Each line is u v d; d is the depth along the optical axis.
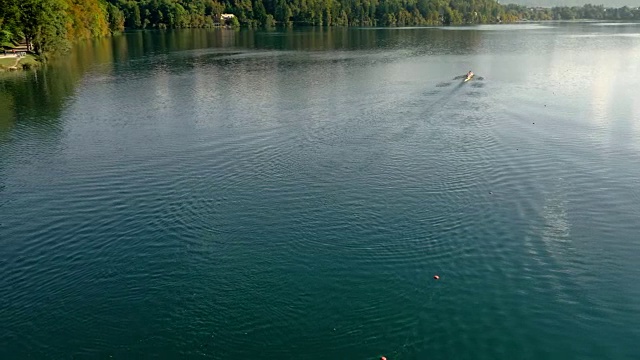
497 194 49.25
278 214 45.91
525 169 54.72
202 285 36.62
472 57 139.38
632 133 65.50
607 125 68.94
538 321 33.31
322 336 32.19
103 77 110.12
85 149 63.09
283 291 35.97
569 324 33.03
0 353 30.98
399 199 48.41
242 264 38.88
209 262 39.19
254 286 36.47
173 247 41.16
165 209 47.03
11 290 36.41
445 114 74.88
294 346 31.44
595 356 30.72
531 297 35.34
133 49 162.38
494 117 73.19
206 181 52.62
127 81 105.12
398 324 33.16
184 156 59.53
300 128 68.69
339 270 38.12
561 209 46.34
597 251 40.16
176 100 86.94
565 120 71.38
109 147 63.50
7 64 117.94
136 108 82.06
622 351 31.02
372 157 58.28
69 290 36.38
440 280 37.06
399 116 73.94
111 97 90.25
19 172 56.12
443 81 100.75
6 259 39.97
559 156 58.09
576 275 37.41
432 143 62.56
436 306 34.59
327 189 50.47
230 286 36.47
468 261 39.12
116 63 131.00
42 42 134.50
